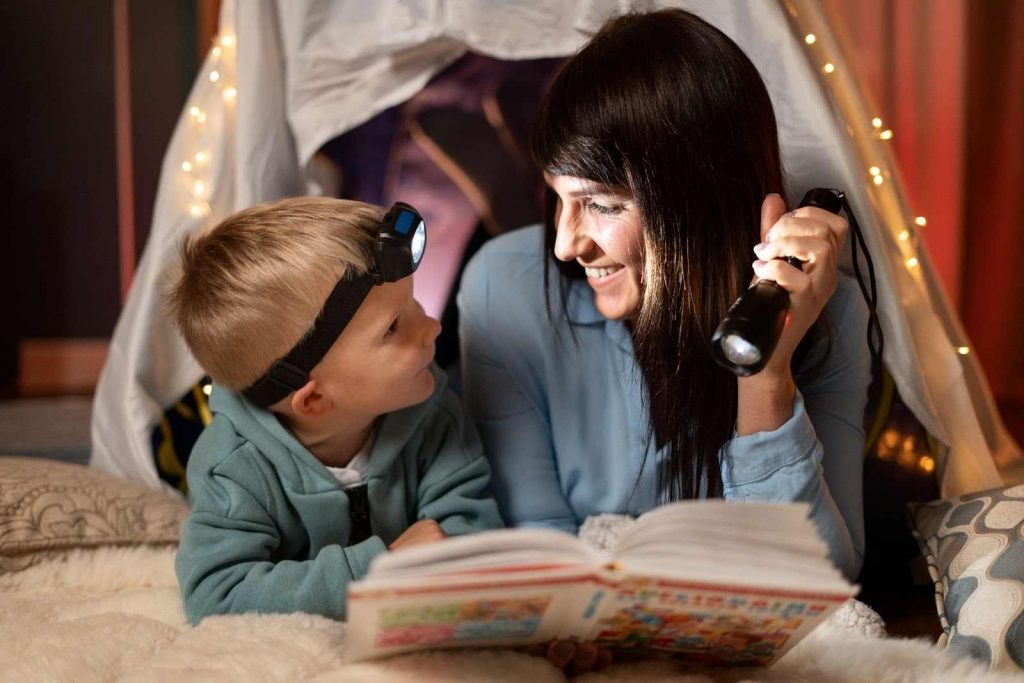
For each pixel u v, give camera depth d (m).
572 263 1.11
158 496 1.25
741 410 0.93
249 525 0.98
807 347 1.05
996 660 0.89
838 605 0.67
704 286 0.94
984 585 0.96
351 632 0.71
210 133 1.37
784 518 0.68
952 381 1.25
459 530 1.03
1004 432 1.35
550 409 1.17
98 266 2.96
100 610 1.01
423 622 0.69
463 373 1.23
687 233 0.92
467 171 1.61
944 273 2.28
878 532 1.33
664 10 0.99
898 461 1.32
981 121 2.29
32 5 2.86
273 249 0.96
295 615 0.89
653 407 1.00
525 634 0.75
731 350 0.74
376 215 1.01
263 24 1.33
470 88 1.61
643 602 0.68
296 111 1.34
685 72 0.91
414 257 0.98
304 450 1.01
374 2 1.31
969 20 2.25
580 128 0.92
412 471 1.08
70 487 1.17
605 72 0.92
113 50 2.90
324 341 0.96
